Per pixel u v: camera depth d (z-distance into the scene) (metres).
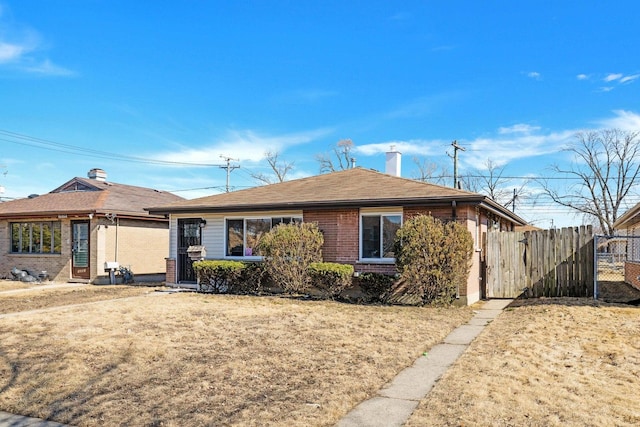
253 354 7.00
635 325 8.91
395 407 4.86
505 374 5.86
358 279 13.30
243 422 4.46
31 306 12.38
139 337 8.11
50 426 4.51
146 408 4.87
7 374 6.04
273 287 14.86
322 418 4.54
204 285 15.68
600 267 28.12
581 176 42.66
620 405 4.80
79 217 19.25
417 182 14.93
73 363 6.49
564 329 8.62
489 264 14.10
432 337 8.21
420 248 11.96
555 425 4.30
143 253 21.27
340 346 7.50
